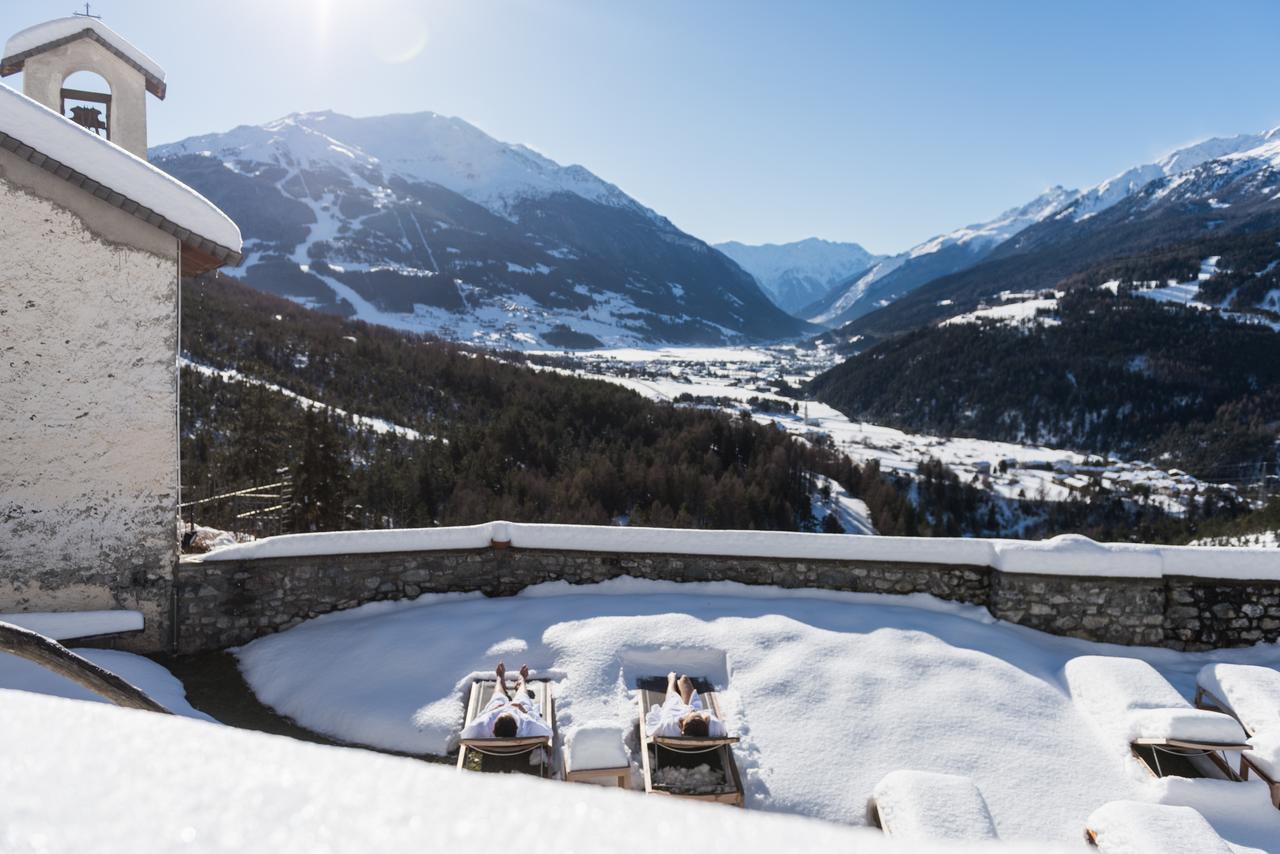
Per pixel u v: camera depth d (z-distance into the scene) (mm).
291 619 7957
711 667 6938
